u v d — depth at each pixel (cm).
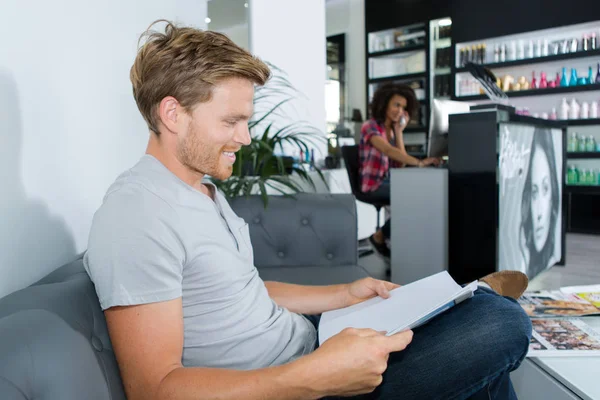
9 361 57
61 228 111
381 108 391
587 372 97
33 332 62
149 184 82
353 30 682
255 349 92
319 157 417
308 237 208
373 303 110
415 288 110
